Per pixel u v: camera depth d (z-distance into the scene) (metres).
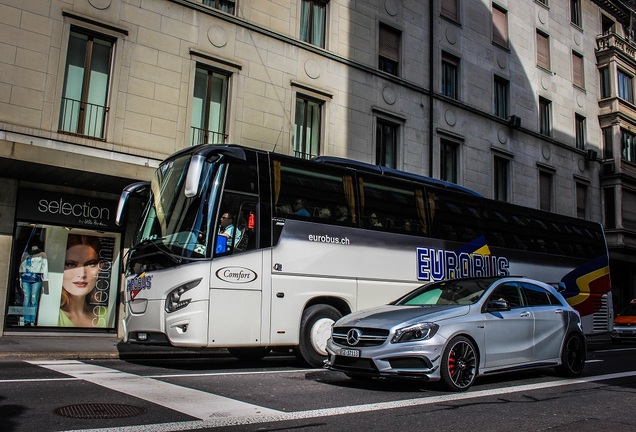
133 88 14.52
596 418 5.89
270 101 17.00
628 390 7.75
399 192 11.87
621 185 29.69
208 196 8.83
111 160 13.11
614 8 32.75
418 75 21.36
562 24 29.12
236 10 16.70
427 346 6.93
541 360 8.41
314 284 9.77
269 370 9.10
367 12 20.05
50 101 13.30
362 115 19.27
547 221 15.73
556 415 5.97
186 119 15.30
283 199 9.73
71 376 7.67
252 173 9.44
